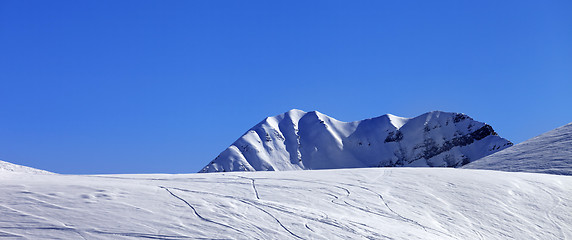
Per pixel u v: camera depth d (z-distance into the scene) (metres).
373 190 29.31
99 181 26.72
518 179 33.72
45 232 18.20
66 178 27.70
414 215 25.86
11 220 18.94
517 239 25.02
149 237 18.58
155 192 24.02
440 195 29.44
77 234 18.27
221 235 19.30
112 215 20.22
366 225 22.31
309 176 32.34
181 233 19.14
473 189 30.89
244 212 22.19
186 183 27.86
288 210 23.14
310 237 20.05
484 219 26.72
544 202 29.86
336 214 23.70
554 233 26.17
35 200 21.16
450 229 24.80
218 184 28.09
